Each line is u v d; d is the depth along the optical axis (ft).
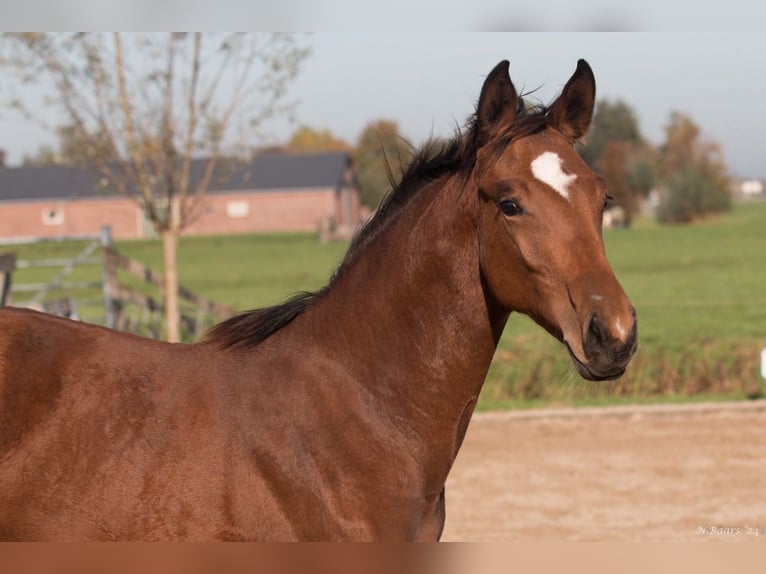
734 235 179.22
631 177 244.42
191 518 12.98
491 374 50.42
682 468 34.01
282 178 238.89
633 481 32.50
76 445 13.25
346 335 14.03
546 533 26.86
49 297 109.81
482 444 38.34
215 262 157.58
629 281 114.52
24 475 13.14
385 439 13.51
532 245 12.60
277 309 14.61
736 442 37.58
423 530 13.83
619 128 286.25
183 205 51.37
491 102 13.44
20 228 222.48
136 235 222.07
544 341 66.39
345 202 249.55
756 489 31.22
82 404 13.52
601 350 11.78
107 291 58.18
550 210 12.52
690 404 44.06
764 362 44.91
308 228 234.58
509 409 44.91
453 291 13.74
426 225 14.02
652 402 45.88
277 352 14.14
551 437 39.37
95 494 13.03
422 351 13.76
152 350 14.26
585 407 44.65
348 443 13.35
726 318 81.66
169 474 13.09
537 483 32.53
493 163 13.15
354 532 13.10
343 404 13.57
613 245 165.48
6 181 230.48
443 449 13.87
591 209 12.67
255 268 144.97
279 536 13.00
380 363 13.80
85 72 47.06
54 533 13.00
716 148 258.78
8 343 13.93
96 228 222.28
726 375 48.44
